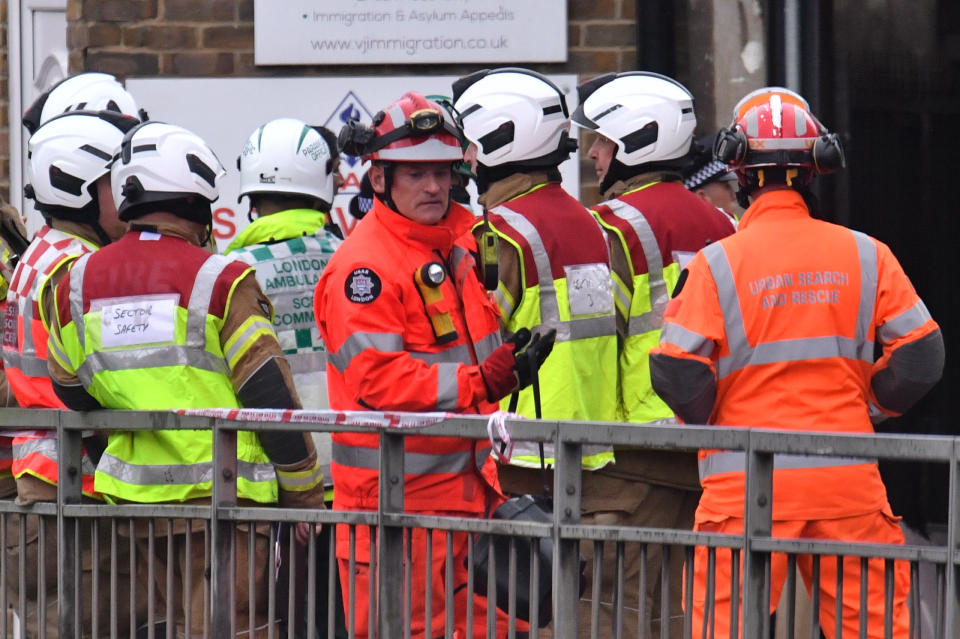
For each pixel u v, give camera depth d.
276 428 14.56
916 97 26.94
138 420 15.27
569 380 17.92
